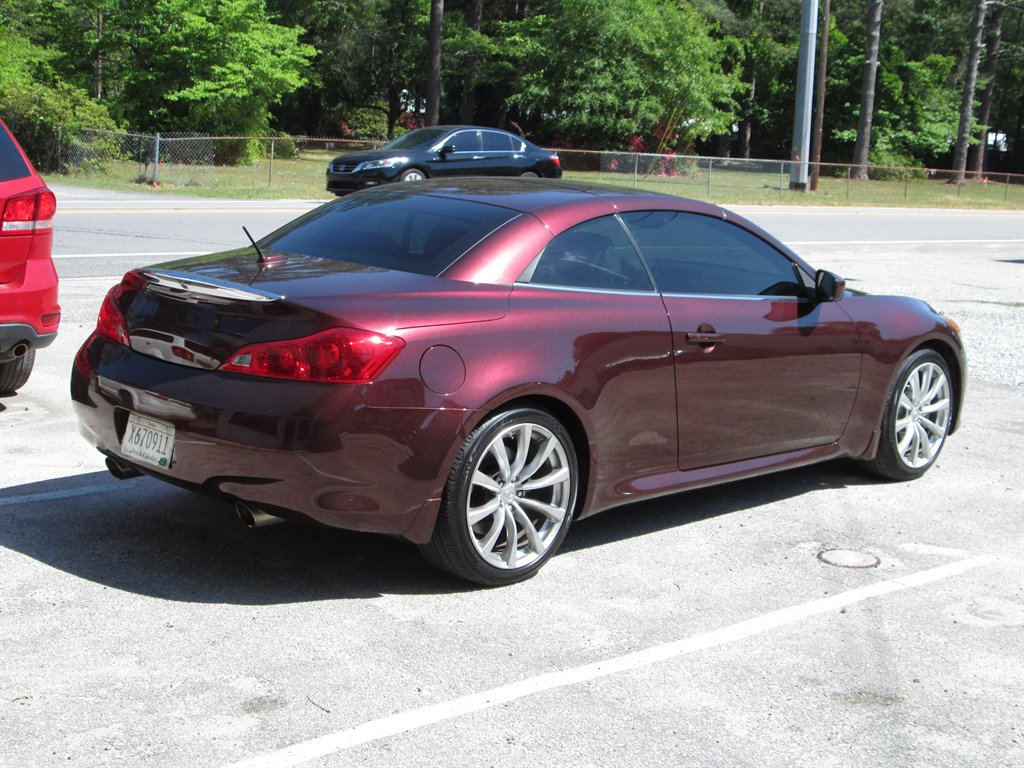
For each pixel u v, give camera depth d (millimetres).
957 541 5094
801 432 5375
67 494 5082
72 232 14680
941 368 6094
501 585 4309
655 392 4633
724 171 36156
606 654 3746
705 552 4828
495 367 4062
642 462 4684
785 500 5660
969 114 56781
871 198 39156
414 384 3887
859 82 59875
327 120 64312
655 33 43125
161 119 38750
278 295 3885
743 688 3551
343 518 3863
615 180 34000
